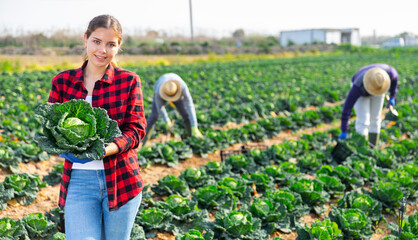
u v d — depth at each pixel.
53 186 7.53
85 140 2.66
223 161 9.10
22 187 6.65
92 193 3.00
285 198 6.25
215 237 5.56
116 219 3.06
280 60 44.47
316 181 7.11
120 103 3.06
